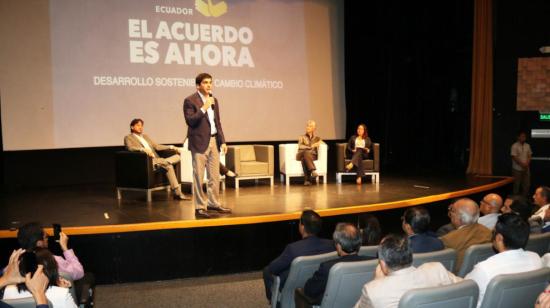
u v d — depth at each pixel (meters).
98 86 7.26
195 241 4.46
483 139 8.51
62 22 7.04
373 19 9.15
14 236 4.14
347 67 9.04
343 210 4.99
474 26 8.59
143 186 5.69
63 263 2.99
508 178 7.60
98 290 4.12
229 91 8.03
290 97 8.52
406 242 2.05
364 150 7.05
